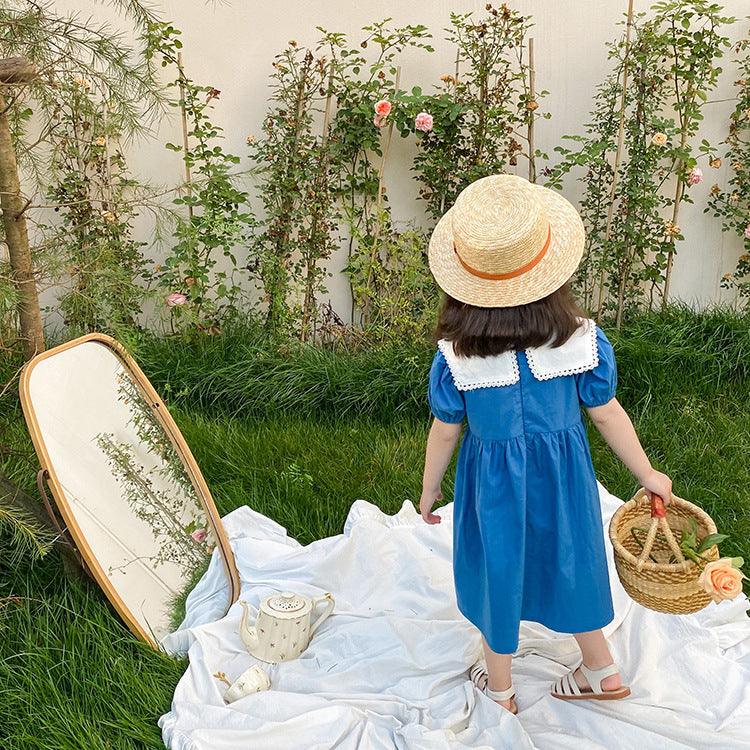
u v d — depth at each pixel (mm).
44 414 2568
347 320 5160
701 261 5031
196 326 4727
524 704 2428
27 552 2871
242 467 3715
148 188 4336
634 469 2164
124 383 2947
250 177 4910
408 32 4727
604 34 4664
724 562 1974
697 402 4199
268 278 4820
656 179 4895
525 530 2143
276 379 4355
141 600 2691
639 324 4746
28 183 4637
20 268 2967
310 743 2254
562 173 4770
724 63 4684
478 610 2248
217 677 2514
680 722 2297
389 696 2432
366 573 3039
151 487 2879
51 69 3209
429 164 4902
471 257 2018
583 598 2174
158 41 3598
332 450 3869
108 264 3350
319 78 4762
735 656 2598
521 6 4660
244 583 3062
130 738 2293
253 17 4680
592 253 4926
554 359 2057
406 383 4250
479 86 4684
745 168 4781
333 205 4957
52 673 2457
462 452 2244
